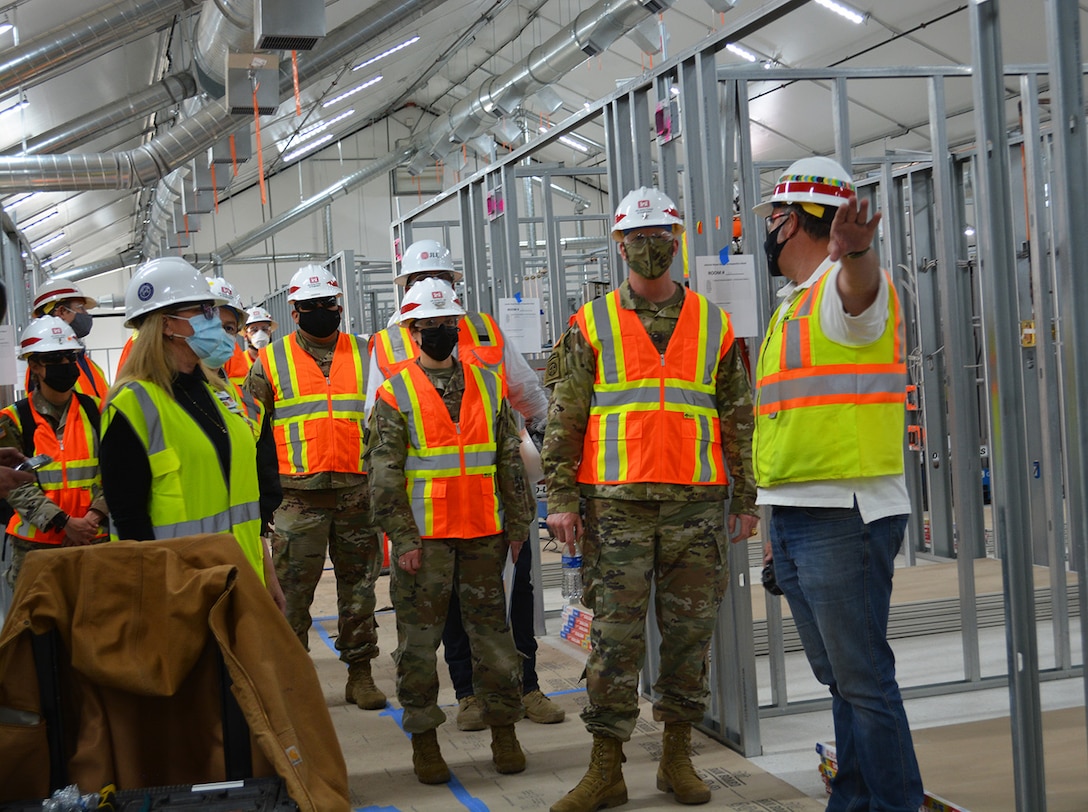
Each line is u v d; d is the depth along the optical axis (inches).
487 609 138.2
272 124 588.1
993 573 237.3
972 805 108.7
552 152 787.4
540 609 229.8
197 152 400.8
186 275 104.8
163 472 102.0
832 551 99.0
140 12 310.5
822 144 567.5
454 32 613.6
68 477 163.0
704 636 124.0
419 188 919.0
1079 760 124.3
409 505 135.8
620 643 121.8
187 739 81.8
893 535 99.8
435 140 684.1
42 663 77.4
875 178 291.1
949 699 166.1
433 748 137.4
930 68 178.2
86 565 78.4
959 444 171.9
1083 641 92.0
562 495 124.2
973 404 274.7
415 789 135.4
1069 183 89.5
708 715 154.9
